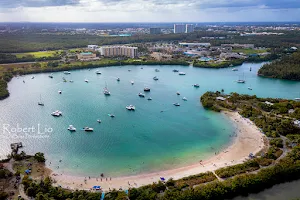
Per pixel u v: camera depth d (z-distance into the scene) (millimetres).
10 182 154250
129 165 180875
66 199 139000
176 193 141000
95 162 184375
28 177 157375
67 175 167500
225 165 176875
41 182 151750
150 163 183500
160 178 162750
